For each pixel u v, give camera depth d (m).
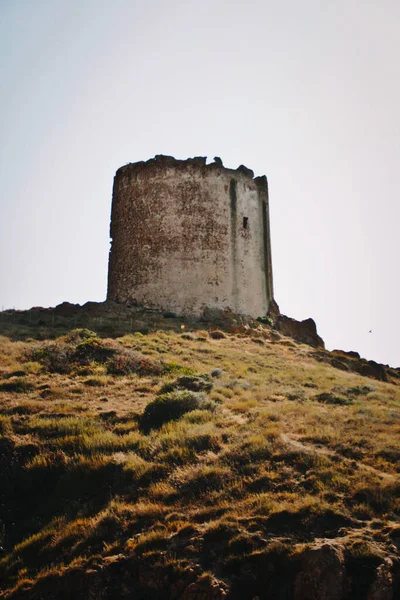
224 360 48.88
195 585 18.91
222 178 69.38
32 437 28.64
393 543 19.92
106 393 36.28
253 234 70.62
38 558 21.88
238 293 67.00
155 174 69.00
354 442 27.56
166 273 65.75
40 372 39.59
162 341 51.91
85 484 25.56
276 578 19.06
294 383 43.72
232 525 21.06
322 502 21.97
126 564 20.36
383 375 59.34
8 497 25.72
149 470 25.47
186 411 32.50
